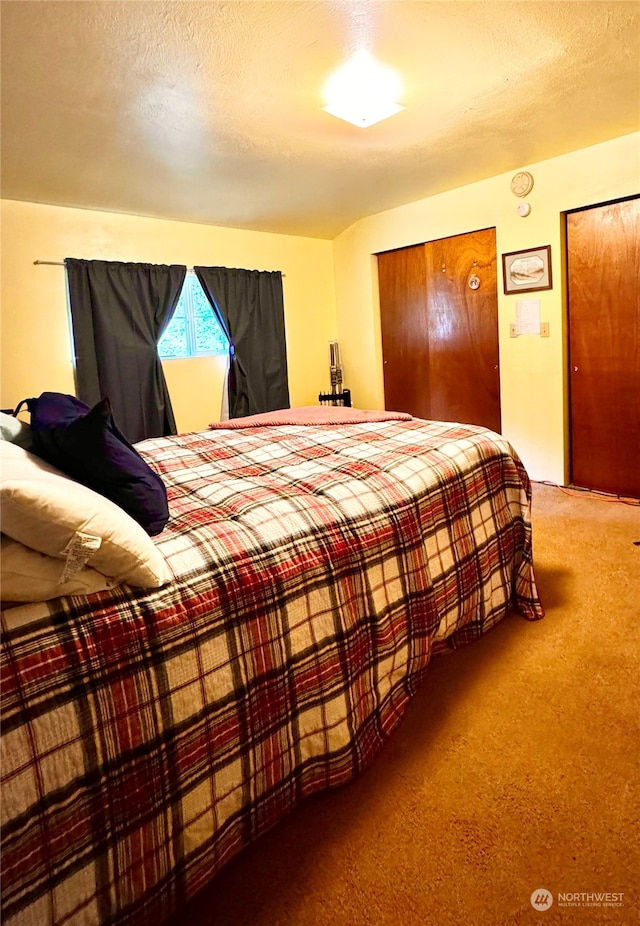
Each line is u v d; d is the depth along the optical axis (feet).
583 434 12.44
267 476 6.39
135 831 3.52
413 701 5.94
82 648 3.40
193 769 3.80
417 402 15.65
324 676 4.65
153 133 9.32
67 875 3.22
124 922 3.45
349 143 10.41
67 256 12.11
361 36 6.89
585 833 4.30
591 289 11.73
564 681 6.08
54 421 4.69
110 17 6.17
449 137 10.36
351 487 5.78
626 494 11.89
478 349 13.91
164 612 3.77
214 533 4.58
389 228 15.12
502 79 8.18
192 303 14.30
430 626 5.86
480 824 4.45
